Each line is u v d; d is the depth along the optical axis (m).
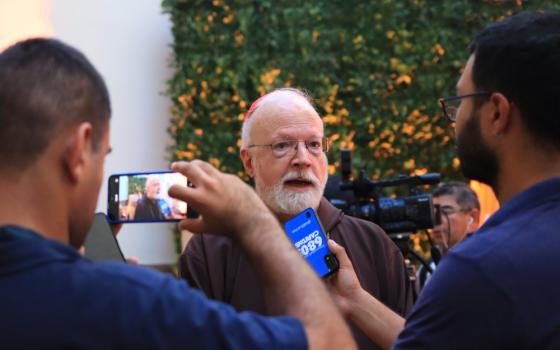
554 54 1.27
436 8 6.78
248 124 2.32
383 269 2.20
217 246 2.17
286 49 6.68
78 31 6.50
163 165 6.71
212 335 0.92
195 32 6.64
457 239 3.76
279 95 2.31
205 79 6.62
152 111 6.71
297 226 1.90
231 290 2.12
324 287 1.05
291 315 1.00
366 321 1.82
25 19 6.31
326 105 6.64
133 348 0.89
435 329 1.21
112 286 0.92
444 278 1.23
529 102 1.28
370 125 6.74
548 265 1.17
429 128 6.74
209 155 6.62
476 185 6.29
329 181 3.10
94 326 0.89
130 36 6.68
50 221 0.99
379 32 6.73
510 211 1.27
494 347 1.17
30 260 0.92
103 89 1.05
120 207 1.52
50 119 0.98
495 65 1.32
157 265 6.56
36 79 0.98
